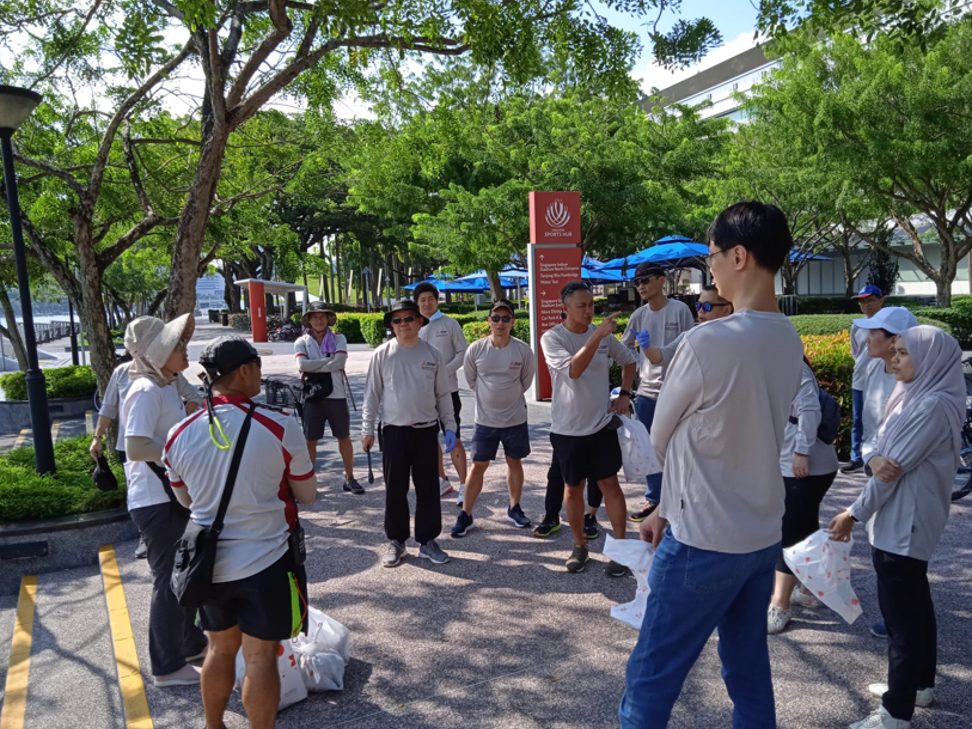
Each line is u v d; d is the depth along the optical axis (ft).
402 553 16.49
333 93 28.89
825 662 11.38
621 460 15.12
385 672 11.59
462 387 43.52
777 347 7.14
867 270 118.01
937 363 8.95
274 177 36.65
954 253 63.62
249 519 8.73
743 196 74.95
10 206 21.24
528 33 22.62
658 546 7.82
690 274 128.16
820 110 52.95
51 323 156.25
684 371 7.18
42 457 21.43
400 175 65.62
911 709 9.14
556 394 15.26
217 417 8.70
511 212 57.82
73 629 14.03
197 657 11.76
